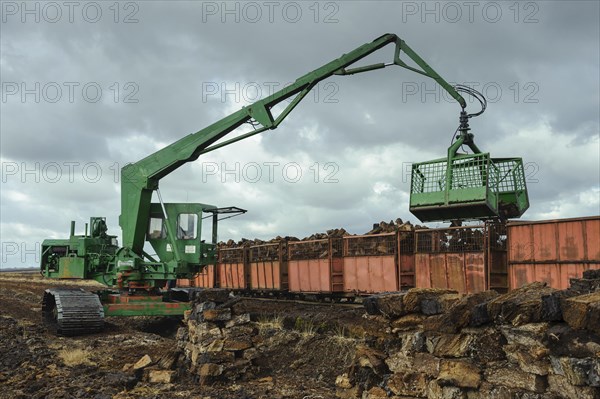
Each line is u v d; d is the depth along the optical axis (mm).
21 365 12555
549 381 5715
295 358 12875
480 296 6781
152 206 19234
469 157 18438
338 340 12656
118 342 15938
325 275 22688
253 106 18781
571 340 5508
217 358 10945
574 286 6566
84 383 10766
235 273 31047
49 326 18828
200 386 10602
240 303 11484
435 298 7223
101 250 20453
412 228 19406
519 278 15484
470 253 16609
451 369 6605
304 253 24516
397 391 7270
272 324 14578
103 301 19844
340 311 17281
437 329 6918
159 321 21375
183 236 19062
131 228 18953
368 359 7902
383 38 19797
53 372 11836
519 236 15594
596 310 5305
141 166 18906
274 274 26844
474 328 6586
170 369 11719
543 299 5891
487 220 18953
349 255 21766
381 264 19922
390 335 7773
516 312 6133
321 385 10750
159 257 19125
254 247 29219
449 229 17391
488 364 6328
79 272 20109
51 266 21328
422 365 7035
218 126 18766
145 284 19172
